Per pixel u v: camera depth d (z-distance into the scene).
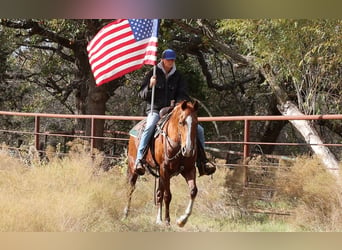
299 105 13.80
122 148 22.02
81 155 14.18
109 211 10.61
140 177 13.04
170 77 10.67
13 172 12.53
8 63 26.39
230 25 14.06
